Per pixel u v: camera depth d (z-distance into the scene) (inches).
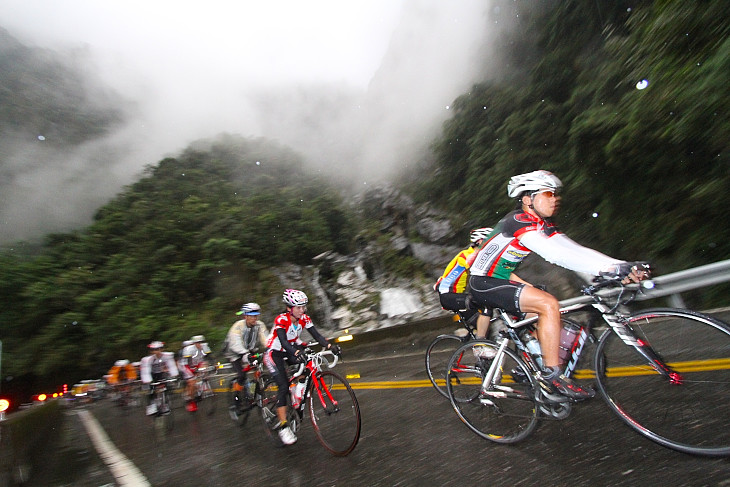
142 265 1124.5
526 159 556.4
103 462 192.5
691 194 318.3
